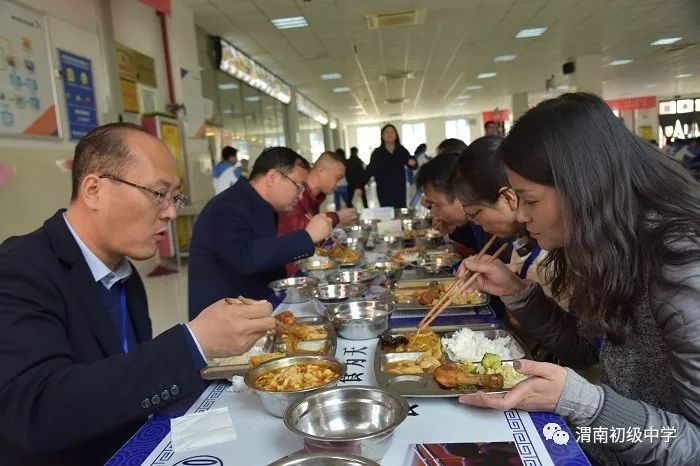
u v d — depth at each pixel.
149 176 1.31
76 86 5.10
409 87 16.55
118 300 1.54
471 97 19.97
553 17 9.31
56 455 1.26
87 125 5.27
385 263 3.13
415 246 3.87
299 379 1.31
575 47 11.97
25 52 4.36
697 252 1.00
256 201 2.74
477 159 1.93
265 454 1.08
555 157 1.09
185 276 6.43
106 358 1.20
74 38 5.12
